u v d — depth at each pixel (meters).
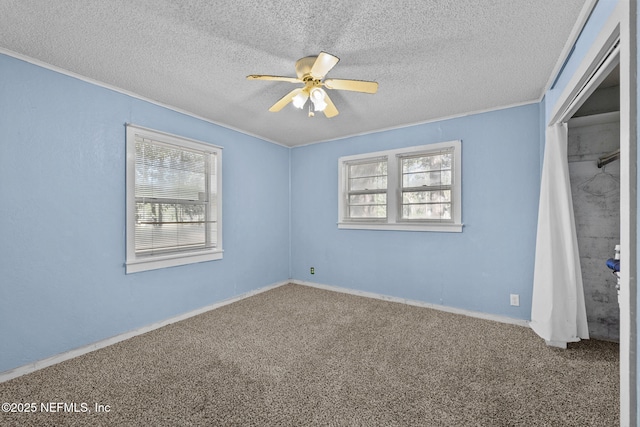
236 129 3.57
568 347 2.29
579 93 1.75
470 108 2.94
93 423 1.50
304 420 1.51
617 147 2.36
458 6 1.51
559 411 1.56
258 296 3.74
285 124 3.43
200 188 3.20
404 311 3.17
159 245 2.81
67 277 2.17
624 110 1.06
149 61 2.04
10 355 1.91
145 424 1.49
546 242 2.35
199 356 2.18
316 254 4.20
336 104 2.81
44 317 2.06
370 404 1.63
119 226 2.47
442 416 1.53
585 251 2.49
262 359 2.13
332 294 3.84
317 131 3.72
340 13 1.56
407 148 3.40
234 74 2.23
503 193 2.88
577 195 2.51
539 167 2.71
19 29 1.68
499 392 1.73
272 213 4.14
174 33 1.73
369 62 2.06
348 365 2.04
